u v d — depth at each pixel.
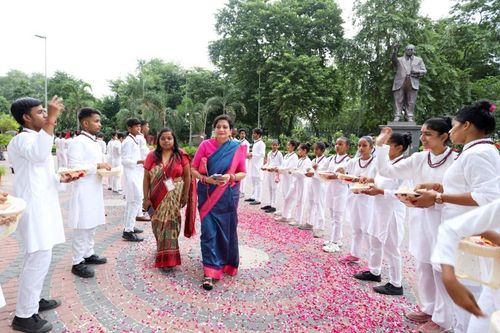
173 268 4.68
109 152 10.08
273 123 30.16
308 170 6.45
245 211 8.57
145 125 7.70
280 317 3.50
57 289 3.90
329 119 27.67
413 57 15.10
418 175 3.50
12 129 23.39
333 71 25.98
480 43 20.22
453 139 2.87
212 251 4.24
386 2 20.61
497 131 18.78
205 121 30.17
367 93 22.81
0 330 3.04
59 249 5.19
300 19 26.03
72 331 3.10
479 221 1.51
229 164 4.36
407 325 3.45
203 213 4.32
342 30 26.75
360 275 4.55
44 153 3.01
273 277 4.52
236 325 3.32
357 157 5.29
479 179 2.57
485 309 2.09
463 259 1.83
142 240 5.80
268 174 8.80
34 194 3.10
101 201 4.47
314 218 7.02
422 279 3.47
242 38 26.64
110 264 4.71
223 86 29.61
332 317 3.54
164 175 4.50
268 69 26.53
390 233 4.07
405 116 15.55
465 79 21.50
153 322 3.31
